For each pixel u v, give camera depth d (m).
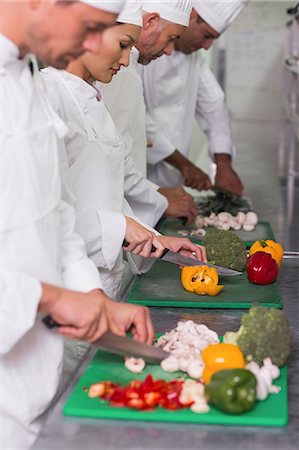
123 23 1.65
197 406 1.16
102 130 1.91
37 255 1.35
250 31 5.90
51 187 1.40
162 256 1.86
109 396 1.20
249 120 6.11
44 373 1.41
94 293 1.44
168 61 2.86
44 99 1.42
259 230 2.48
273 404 1.19
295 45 3.87
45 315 1.40
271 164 4.34
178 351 1.34
